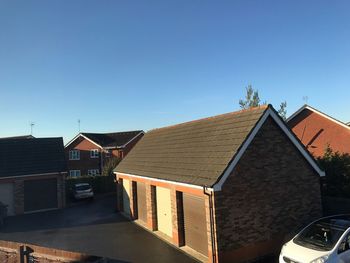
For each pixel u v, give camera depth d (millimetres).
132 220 23125
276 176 14633
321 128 32500
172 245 16609
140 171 20938
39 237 20250
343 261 10164
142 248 16469
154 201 19703
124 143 52469
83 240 18812
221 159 13977
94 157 53156
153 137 25000
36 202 30875
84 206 31438
